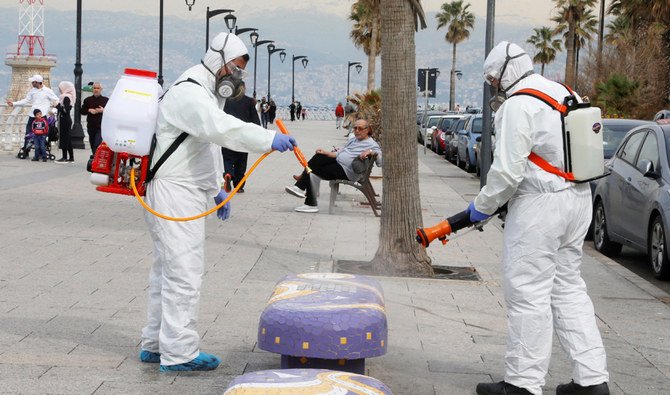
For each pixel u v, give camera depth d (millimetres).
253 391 3648
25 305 7188
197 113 5359
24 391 5098
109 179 5582
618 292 8805
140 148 5398
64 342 6148
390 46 9039
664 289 9945
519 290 5234
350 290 5473
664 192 10203
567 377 5844
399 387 5488
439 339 6633
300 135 49656
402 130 9008
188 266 5547
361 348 4949
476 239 11820
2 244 10039
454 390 5449
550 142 5160
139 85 5406
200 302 7535
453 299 8023
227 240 10945
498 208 5391
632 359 6328
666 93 42656
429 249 10938
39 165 20828
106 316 6918
